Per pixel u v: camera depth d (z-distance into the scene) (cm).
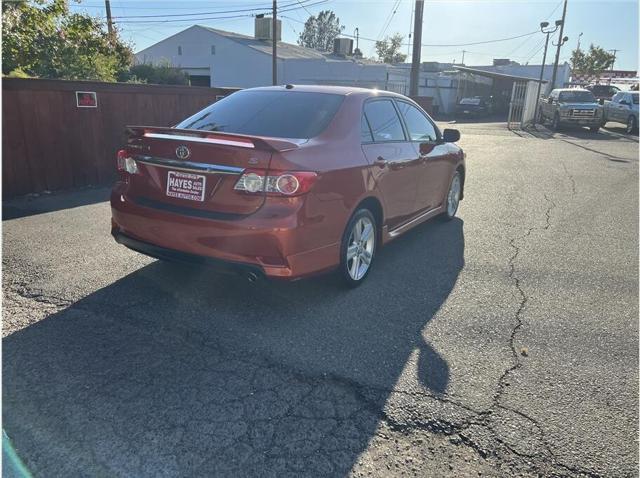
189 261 357
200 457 232
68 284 408
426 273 472
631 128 2180
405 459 237
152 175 368
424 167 524
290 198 333
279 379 293
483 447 246
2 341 321
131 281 419
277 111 418
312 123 398
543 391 293
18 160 678
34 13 1156
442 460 237
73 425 249
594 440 254
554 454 243
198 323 355
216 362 308
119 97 796
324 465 231
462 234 605
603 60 5881
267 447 240
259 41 3984
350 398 279
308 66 3438
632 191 892
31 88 677
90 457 230
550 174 1059
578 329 371
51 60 1281
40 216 602
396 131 486
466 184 929
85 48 1405
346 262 402
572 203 788
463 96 3978
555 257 530
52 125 711
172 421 255
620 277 477
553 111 2342
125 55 1855
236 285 420
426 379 300
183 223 348
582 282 462
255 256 336
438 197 593
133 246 385
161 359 308
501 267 495
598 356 334
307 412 266
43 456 229
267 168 330
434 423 262
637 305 416
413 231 613
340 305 394
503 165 1178
